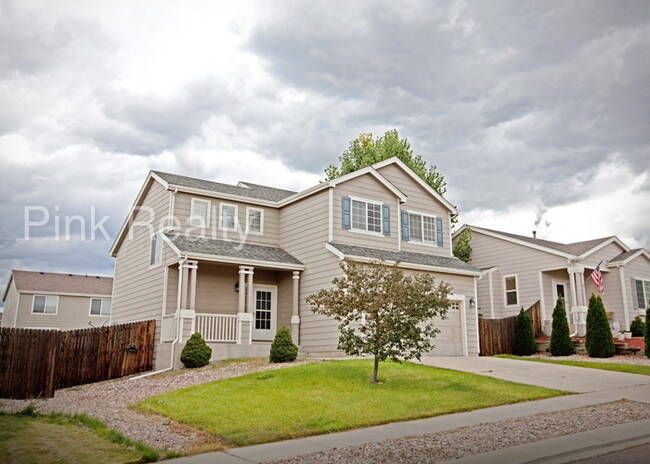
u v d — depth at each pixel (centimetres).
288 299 2350
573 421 1047
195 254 2016
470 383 1446
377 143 3453
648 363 1992
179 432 970
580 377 1647
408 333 1390
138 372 2005
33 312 4022
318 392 1277
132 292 2494
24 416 1127
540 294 2862
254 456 811
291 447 867
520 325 2512
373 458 790
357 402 1186
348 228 2264
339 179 2255
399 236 2406
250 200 2458
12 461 752
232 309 2277
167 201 2297
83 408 1255
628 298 2942
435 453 815
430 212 2578
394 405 1169
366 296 1417
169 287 2136
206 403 1189
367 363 1688
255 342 2222
